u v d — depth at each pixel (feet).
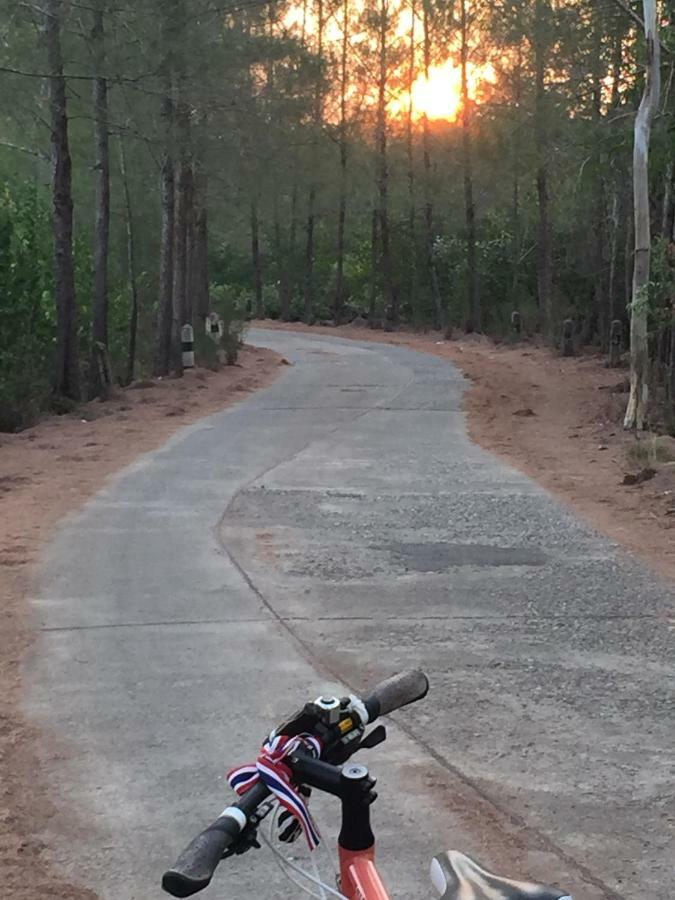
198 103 67.26
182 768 15.26
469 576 26.30
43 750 15.88
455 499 36.55
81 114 72.43
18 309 65.00
